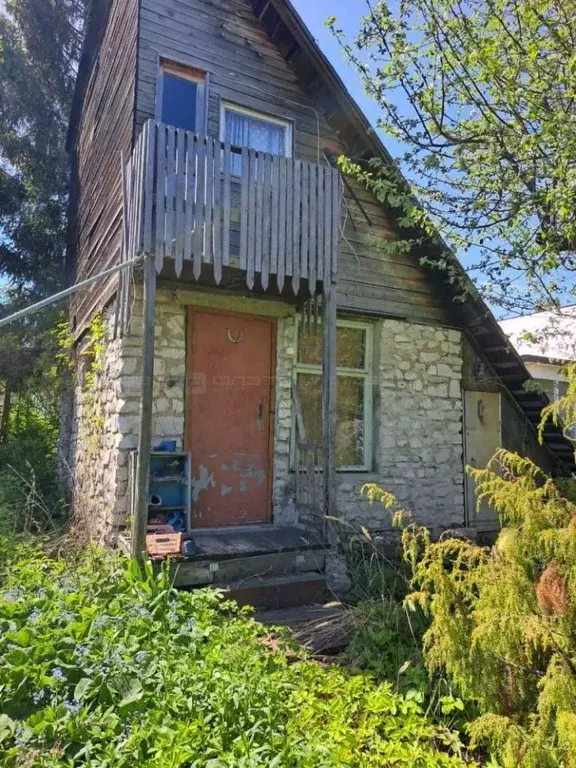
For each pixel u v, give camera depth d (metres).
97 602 3.60
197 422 5.75
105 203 7.02
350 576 5.11
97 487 6.16
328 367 5.39
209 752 2.30
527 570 2.49
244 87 6.38
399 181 6.30
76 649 2.89
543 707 2.20
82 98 10.06
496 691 2.46
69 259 11.73
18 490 7.72
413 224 6.32
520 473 2.82
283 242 5.19
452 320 7.66
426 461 7.18
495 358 7.79
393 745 2.51
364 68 6.05
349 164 6.27
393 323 7.14
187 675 2.79
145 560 4.26
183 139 4.74
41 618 3.13
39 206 14.35
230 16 6.42
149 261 4.53
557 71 5.18
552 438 8.16
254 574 4.70
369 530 6.47
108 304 6.37
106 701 2.65
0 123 14.95
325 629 3.98
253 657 3.14
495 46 5.07
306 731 2.59
